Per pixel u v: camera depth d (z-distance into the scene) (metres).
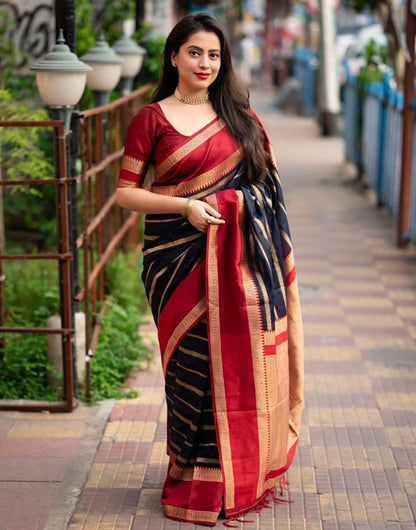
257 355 3.34
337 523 3.49
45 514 3.52
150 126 3.34
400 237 7.90
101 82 5.44
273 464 3.52
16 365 4.72
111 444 4.14
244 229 3.35
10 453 4.02
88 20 7.23
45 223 7.14
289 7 25.14
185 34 3.30
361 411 4.56
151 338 5.38
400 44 9.41
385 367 5.18
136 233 7.19
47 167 6.05
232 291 3.29
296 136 15.87
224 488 3.38
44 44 7.25
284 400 3.49
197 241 3.35
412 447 4.16
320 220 9.09
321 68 15.64
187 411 3.41
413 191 7.78
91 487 3.75
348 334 5.73
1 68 7.12
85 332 4.58
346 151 12.29
